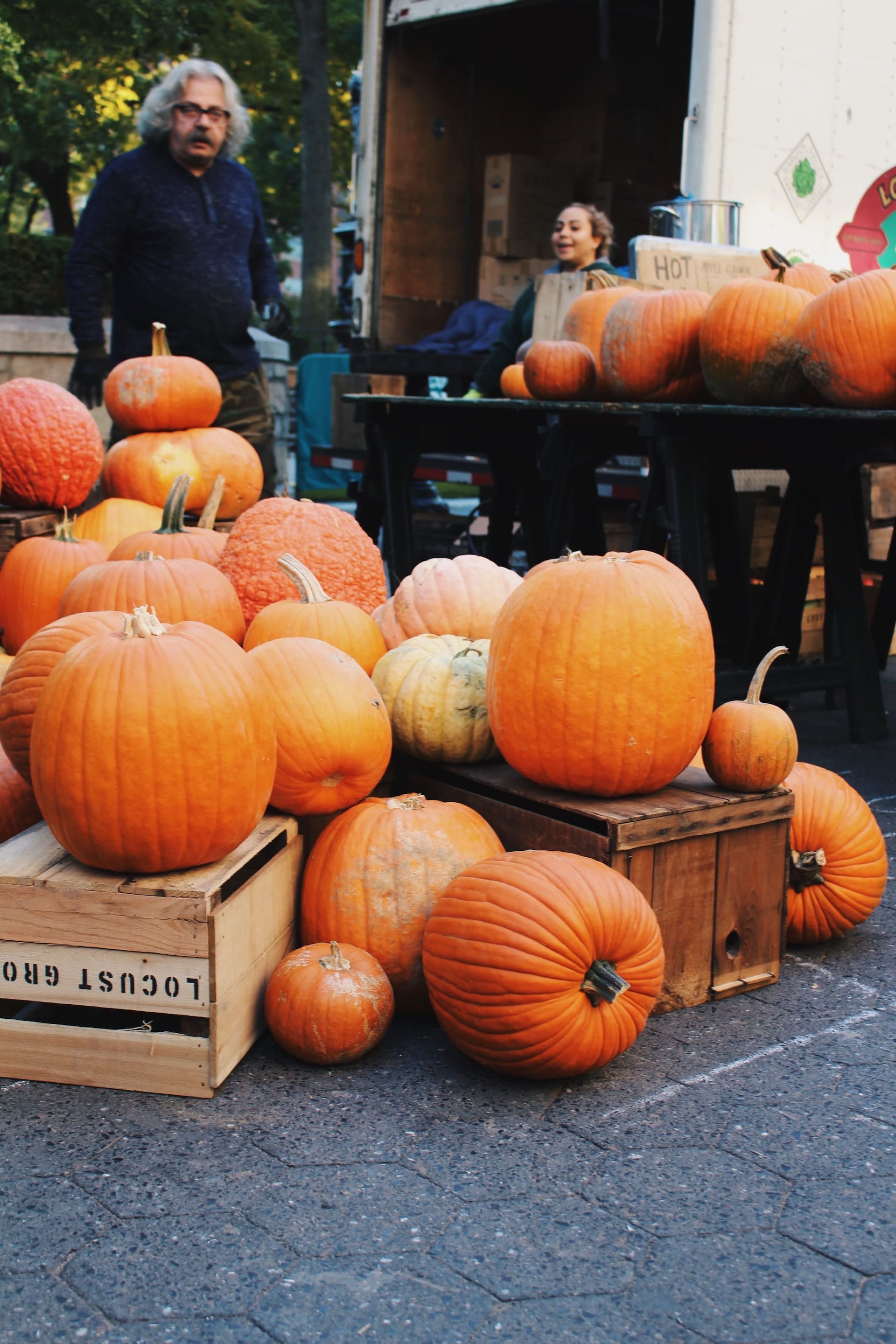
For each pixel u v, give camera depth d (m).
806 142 6.77
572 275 7.07
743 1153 2.38
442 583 3.76
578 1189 2.26
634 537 6.58
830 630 6.29
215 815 2.60
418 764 3.45
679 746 2.96
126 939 2.57
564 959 2.52
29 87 18.84
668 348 5.22
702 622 3.01
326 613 3.54
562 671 2.89
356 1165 2.34
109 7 18.11
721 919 3.02
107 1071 2.62
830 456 5.25
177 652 2.62
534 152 10.59
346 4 25.64
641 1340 1.89
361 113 9.52
